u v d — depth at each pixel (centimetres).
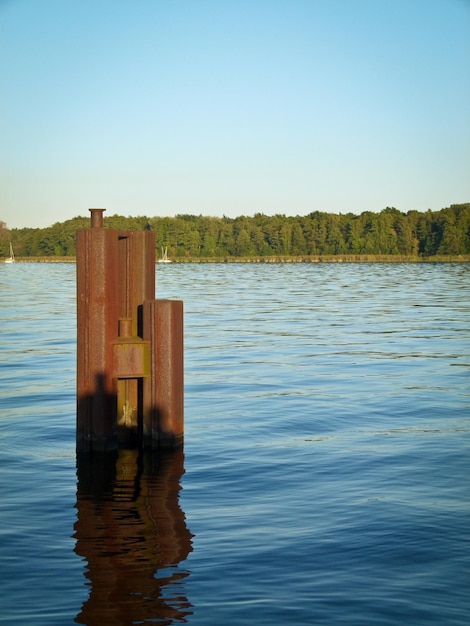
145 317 1235
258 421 1502
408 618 718
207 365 2205
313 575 805
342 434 1403
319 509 1002
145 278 1273
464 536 905
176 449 1262
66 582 793
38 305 4569
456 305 4528
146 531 932
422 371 2097
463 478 1130
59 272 11062
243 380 1962
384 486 1095
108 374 1210
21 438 1373
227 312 4038
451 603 745
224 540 900
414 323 3419
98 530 937
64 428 1445
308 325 3334
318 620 715
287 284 7300
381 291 6097
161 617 722
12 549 878
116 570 821
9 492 1082
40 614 728
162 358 1233
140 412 1281
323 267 12644
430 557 848
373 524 945
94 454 1227
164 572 815
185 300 4994
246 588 777
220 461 1224
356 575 805
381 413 1572
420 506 1009
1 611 734
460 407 1627
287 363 2241
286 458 1242
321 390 1825
